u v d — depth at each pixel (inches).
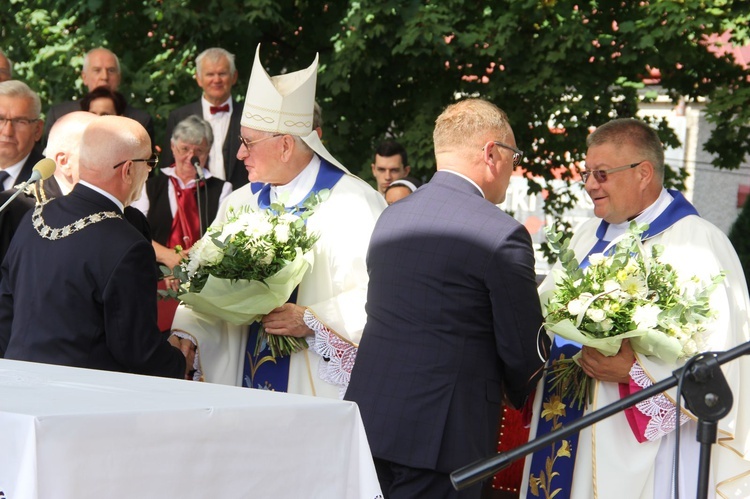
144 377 127.7
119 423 95.6
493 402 153.9
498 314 149.3
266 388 188.7
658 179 174.1
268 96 188.5
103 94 297.4
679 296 159.3
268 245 179.3
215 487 104.3
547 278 185.6
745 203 520.4
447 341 151.0
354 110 406.3
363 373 155.5
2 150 229.8
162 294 183.2
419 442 149.1
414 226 154.5
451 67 399.5
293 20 408.5
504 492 191.5
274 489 109.7
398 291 154.0
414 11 365.4
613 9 388.8
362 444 116.8
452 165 158.7
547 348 159.6
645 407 159.8
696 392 111.2
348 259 185.8
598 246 181.0
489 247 149.2
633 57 372.2
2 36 410.9
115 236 158.4
